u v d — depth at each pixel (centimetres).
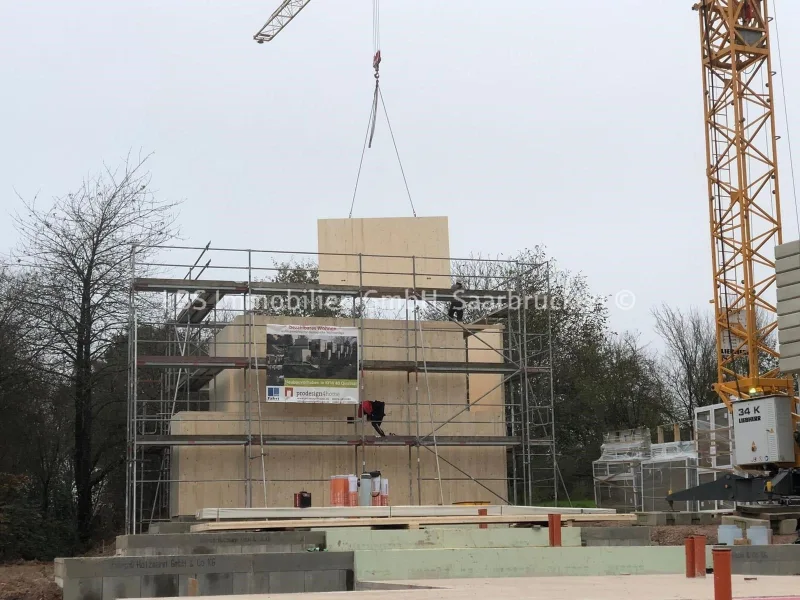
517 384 4978
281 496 3003
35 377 3838
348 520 2300
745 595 1216
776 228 3722
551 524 2070
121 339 3934
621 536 2325
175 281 3034
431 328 3262
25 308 3825
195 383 3519
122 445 4081
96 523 4072
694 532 2847
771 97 3781
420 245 3409
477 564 1772
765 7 3822
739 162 3766
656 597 1180
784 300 2848
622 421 5541
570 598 1174
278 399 2939
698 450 3644
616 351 5731
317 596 1223
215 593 1736
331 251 3353
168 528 2520
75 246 3922
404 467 3128
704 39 3891
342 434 3086
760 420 3077
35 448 4069
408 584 1498
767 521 2822
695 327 6228
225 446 2989
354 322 3195
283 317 3142
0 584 2336
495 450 3231
